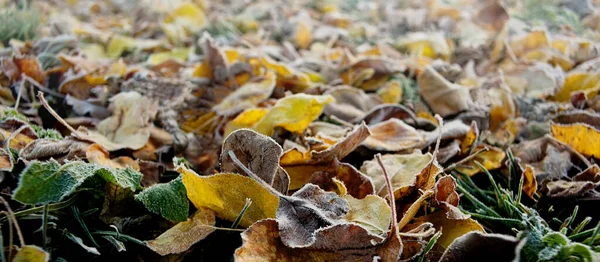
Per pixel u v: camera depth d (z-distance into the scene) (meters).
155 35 0.85
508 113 0.53
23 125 0.40
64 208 0.35
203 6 1.02
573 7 0.92
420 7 1.08
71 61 0.57
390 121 0.45
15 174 0.36
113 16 1.01
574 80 0.55
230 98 0.51
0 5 0.87
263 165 0.35
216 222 0.36
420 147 0.43
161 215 0.35
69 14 0.93
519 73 0.59
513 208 0.37
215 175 0.34
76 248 0.34
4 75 0.50
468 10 1.02
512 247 0.28
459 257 0.29
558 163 0.42
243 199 0.35
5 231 0.33
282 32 0.87
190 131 0.49
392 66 0.59
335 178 0.37
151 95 0.52
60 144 0.38
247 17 0.92
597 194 0.37
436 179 0.39
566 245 0.31
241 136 0.35
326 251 0.31
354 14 1.07
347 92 0.54
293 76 0.55
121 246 0.33
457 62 0.73
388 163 0.40
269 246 0.31
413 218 0.35
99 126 0.46
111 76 0.55
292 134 0.44
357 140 0.39
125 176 0.35
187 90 0.53
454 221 0.34
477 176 0.44
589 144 0.42
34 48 0.65
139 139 0.44
